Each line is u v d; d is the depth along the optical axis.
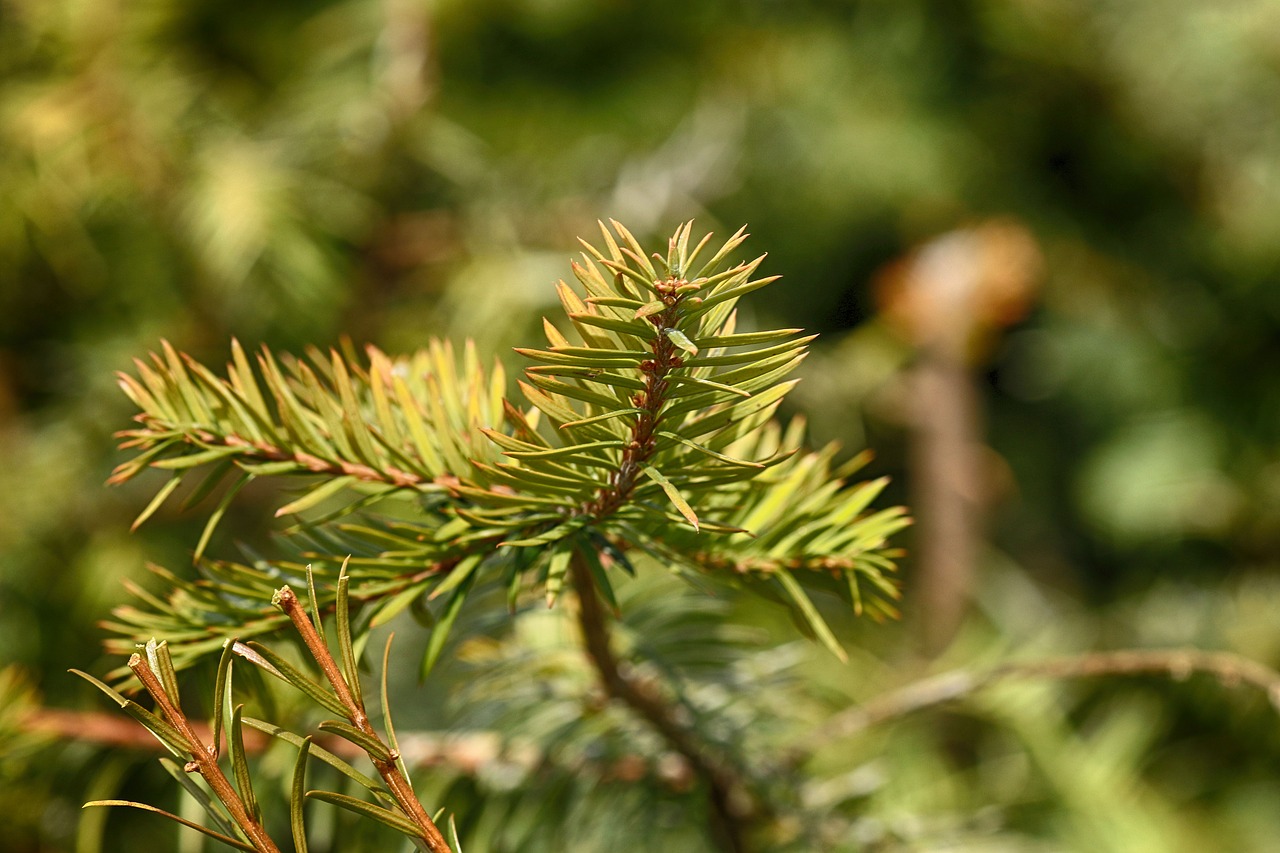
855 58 1.98
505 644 0.81
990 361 2.00
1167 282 2.02
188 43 1.65
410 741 0.80
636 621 0.82
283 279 1.45
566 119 1.79
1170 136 1.98
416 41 1.62
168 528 1.40
